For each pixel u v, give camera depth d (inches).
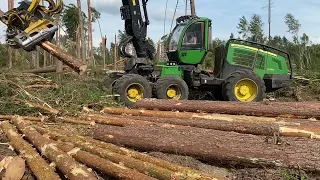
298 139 208.7
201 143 213.8
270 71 442.0
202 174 171.6
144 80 386.6
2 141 246.5
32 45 276.5
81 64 271.9
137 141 231.1
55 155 189.5
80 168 172.1
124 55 418.3
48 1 290.5
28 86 361.7
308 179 185.0
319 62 911.7
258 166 198.2
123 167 177.9
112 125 282.2
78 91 360.5
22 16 280.8
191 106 299.7
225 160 204.4
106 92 384.5
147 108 319.9
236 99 406.3
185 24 426.9
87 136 262.4
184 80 424.2
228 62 426.3
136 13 416.2
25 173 187.8
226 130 246.2
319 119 265.0
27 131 240.5
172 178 165.8
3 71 352.5
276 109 273.3
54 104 338.3
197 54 426.0
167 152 222.4
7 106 313.9
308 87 510.6
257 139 211.5
